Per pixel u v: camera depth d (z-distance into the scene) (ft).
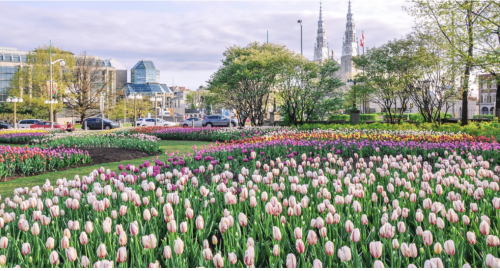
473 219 12.28
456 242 10.30
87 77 146.82
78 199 14.12
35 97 151.74
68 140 52.47
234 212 14.16
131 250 10.55
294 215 13.05
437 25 67.31
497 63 56.54
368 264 10.14
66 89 146.41
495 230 11.73
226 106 109.29
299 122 96.53
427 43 77.25
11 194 24.06
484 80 65.46
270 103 114.83
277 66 88.74
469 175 18.97
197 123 134.00
